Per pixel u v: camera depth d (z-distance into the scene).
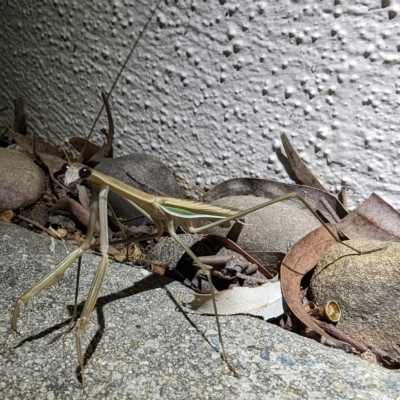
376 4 0.21
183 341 0.18
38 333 0.18
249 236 0.23
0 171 0.26
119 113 0.29
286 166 0.26
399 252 0.20
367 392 0.16
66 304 0.20
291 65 0.24
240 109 0.26
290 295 0.20
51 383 0.16
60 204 0.26
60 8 0.28
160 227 0.21
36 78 0.31
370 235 0.22
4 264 0.22
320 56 0.23
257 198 0.25
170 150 0.29
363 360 0.18
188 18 0.25
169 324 0.19
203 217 0.21
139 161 0.27
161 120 0.28
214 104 0.26
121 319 0.19
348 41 0.22
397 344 0.18
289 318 0.20
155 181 0.27
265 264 0.23
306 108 0.24
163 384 0.16
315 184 0.25
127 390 0.16
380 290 0.19
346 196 0.25
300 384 0.16
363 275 0.19
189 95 0.27
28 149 0.31
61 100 0.31
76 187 0.27
